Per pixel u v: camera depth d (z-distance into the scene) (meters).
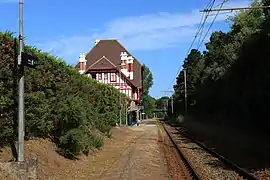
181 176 18.19
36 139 18.44
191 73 81.62
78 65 84.50
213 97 49.19
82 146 20.47
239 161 23.08
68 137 19.50
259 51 29.53
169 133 55.31
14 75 14.80
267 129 28.59
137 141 38.78
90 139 24.45
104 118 35.56
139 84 100.31
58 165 17.58
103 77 81.25
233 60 37.72
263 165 20.44
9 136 14.83
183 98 89.38
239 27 48.81
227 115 40.41
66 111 19.83
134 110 86.25
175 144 36.59
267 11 30.83
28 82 16.41
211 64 57.22
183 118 81.75
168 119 123.62
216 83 46.75
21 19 13.39
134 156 25.36
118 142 35.66
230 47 44.19
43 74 18.14
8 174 12.95
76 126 20.30
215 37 66.06
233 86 36.72
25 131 16.80
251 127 32.00
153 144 36.31
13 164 13.32
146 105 157.12
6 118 14.59
